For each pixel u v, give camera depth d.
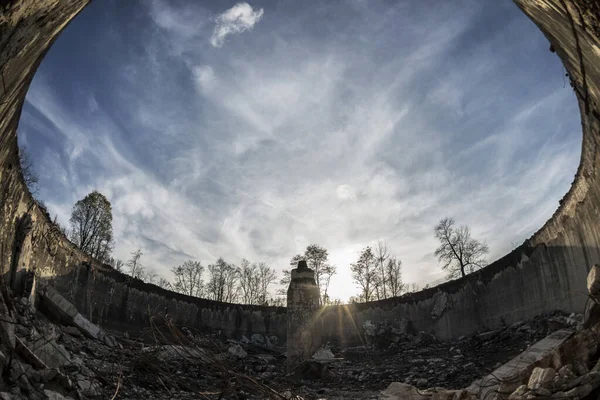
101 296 20.44
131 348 8.12
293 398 8.38
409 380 16.52
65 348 12.28
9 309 10.39
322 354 17.89
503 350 17.16
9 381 6.94
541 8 6.62
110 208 34.78
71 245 18.34
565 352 8.06
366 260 40.03
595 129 10.37
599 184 12.50
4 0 4.35
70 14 6.63
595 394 6.81
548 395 7.08
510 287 19.84
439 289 24.50
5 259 12.82
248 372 15.77
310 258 39.56
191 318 25.59
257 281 42.94
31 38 5.76
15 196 13.05
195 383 11.64
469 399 10.02
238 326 27.23
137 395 10.05
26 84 7.68
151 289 23.88
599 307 8.30
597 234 13.81
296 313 18.72
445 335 23.50
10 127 9.13
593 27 5.35
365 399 14.24
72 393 8.34
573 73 7.79
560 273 16.50
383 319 26.50
